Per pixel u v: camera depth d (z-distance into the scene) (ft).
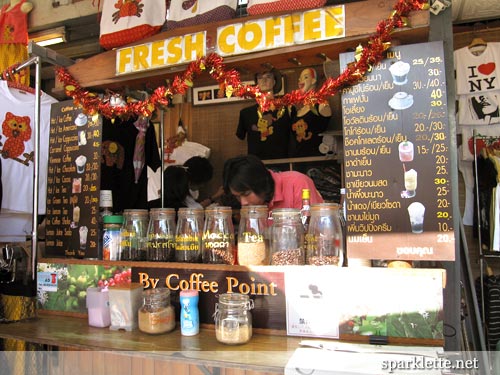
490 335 9.82
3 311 5.45
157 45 5.93
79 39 10.91
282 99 5.13
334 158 10.87
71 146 6.55
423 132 4.47
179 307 5.16
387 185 4.55
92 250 6.12
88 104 6.29
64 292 5.85
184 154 12.64
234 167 6.08
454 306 4.93
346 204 4.70
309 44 5.08
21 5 9.84
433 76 4.47
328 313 4.49
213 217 5.24
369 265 4.70
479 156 10.68
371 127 4.65
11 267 5.57
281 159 11.31
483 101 10.75
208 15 5.89
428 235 4.37
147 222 5.93
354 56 4.74
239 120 12.23
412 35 4.77
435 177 4.40
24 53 9.64
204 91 13.03
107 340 4.61
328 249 4.70
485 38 11.20
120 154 8.25
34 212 5.93
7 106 7.73
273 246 4.91
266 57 5.43
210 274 5.03
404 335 4.23
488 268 10.34
